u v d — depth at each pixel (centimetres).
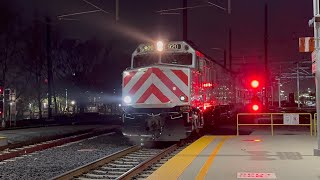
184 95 1883
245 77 2655
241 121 3441
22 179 1223
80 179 1192
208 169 1134
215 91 2564
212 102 2448
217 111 2684
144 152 1809
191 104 1902
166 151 1662
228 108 3097
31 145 2128
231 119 3322
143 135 1916
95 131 2788
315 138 1931
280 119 3741
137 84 1947
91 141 2284
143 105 1923
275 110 5241
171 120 1895
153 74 1914
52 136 2486
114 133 2797
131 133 1942
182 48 2003
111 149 1927
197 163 1237
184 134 1888
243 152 1465
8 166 1455
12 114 4144
